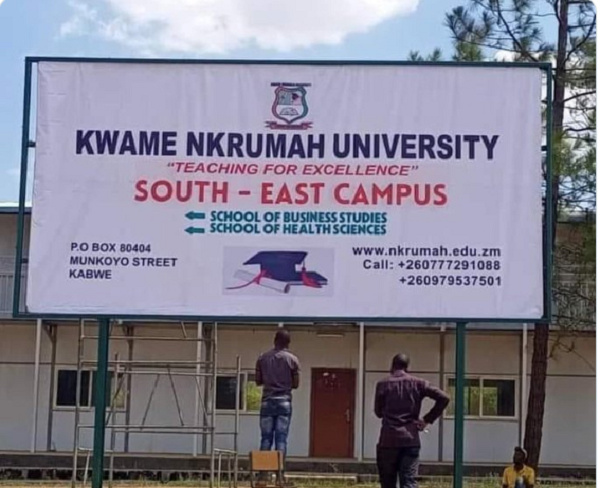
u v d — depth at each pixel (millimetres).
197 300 14164
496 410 33156
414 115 14242
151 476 29859
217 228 14211
